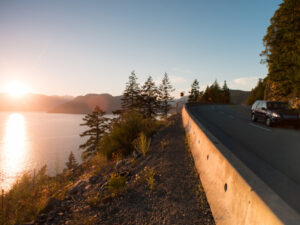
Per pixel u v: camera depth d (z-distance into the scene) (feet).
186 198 10.92
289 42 65.51
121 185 13.46
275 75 65.51
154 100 160.86
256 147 19.89
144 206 10.56
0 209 11.84
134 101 154.10
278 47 71.00
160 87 195.11
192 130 23.45
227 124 38.93
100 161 27.09
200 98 296.71
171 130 34.22
